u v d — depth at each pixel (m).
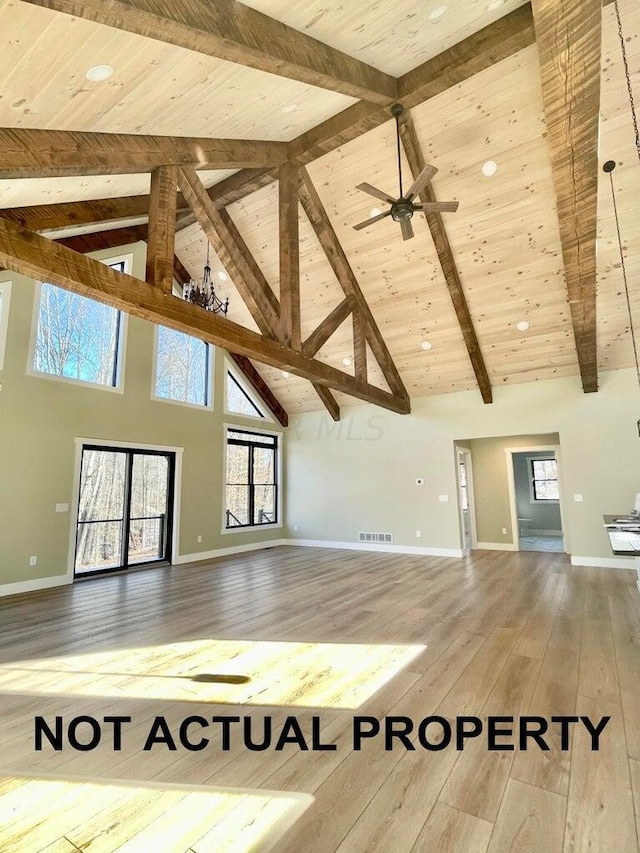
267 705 2.61
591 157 3.33
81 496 6.23
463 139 4.77
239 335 4.26
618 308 5.84
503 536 8.73
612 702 2.59
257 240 6.76
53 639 3.74
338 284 6.86
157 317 3.55
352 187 5.61
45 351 5.89
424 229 5.77
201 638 3.76
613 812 1.73
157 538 7.21
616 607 4.53
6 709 2.58
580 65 2.58
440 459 8.12
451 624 4.08
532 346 6.79
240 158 4.23
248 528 8.88
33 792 1.88
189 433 7.79
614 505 6.69
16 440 5.45
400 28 3.14
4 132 2.55
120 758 2.11
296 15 2.61
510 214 5.28
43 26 1.94
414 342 7.39
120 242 6.46
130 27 1.91
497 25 3.44
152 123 3.22
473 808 1.77
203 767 2.04
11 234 2.60
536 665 3.13
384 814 1.74
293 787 1.90
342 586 5.64
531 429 7.34
